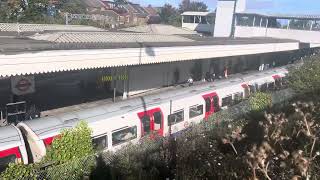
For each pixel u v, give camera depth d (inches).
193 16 3014.3
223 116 670.5
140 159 456.4
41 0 2578.7
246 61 2021.4
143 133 708.7
